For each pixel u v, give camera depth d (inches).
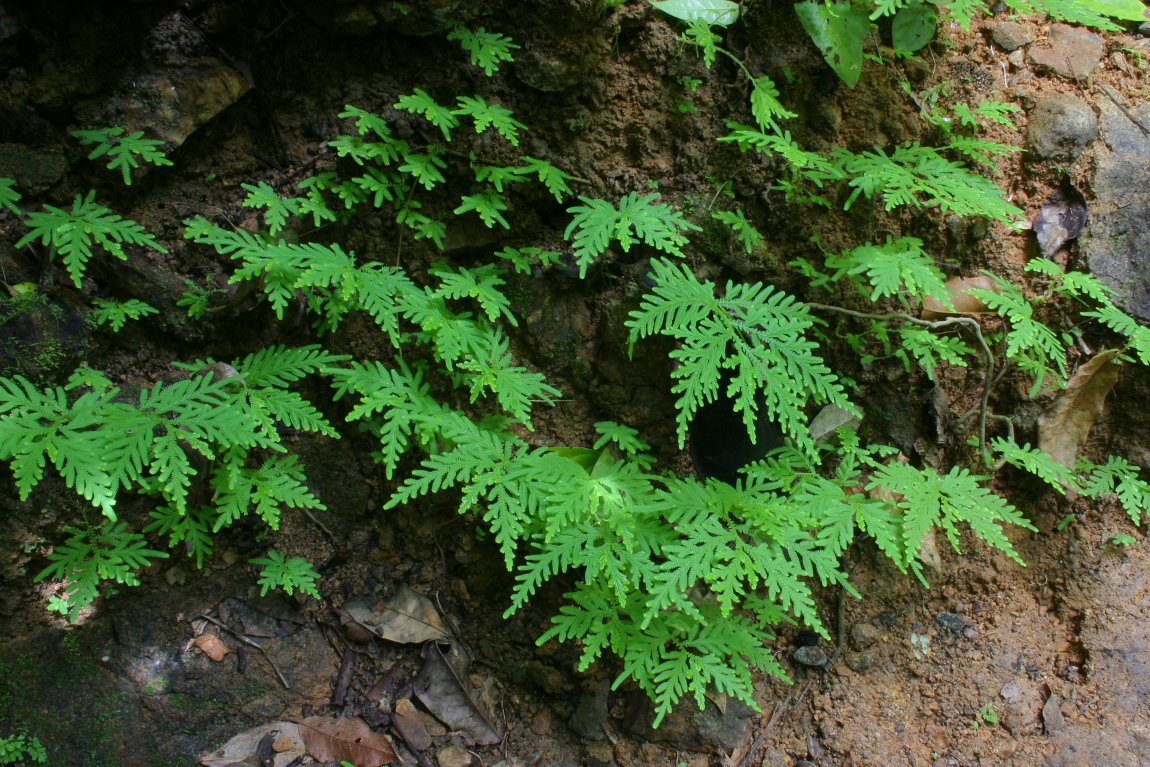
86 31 85.9
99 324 85.7
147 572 93.0
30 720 86.4
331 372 86.0
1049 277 108.3
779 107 96.0
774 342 85.0
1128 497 104.7
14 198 77.4
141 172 88.4
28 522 84.4
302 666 98.7
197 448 75.5
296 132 95.7
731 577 82.6
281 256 82.6
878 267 92.0
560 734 102.4
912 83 109.7
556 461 87.0
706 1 97.5
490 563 105.4
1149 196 107.3
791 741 102.2
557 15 92.4
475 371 89.0
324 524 101.3
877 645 107.7
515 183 97.5
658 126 101.7
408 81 96.0
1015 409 109.0
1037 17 115.5
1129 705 100.3
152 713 91.4
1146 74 113.6
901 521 92.0
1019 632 107.3
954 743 101.9
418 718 99.1
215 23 90.2
